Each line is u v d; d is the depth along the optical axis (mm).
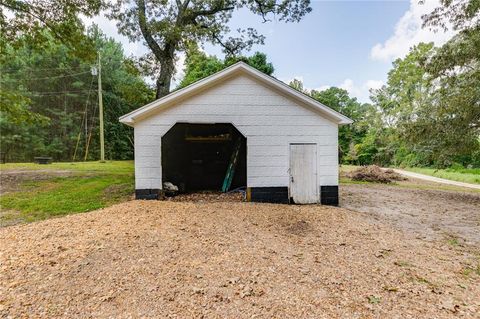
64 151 29188
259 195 8500
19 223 6125
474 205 9453
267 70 23844
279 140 8531
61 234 4793
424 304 3184
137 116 7984
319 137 8641
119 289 3160
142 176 8234
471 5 9922
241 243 4723
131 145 32750
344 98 43000
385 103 35875
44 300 2924
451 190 13227
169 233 4902
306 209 7684
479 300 3340
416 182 16734
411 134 12297
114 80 30766
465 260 4629
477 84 10531
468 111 10477
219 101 8352
